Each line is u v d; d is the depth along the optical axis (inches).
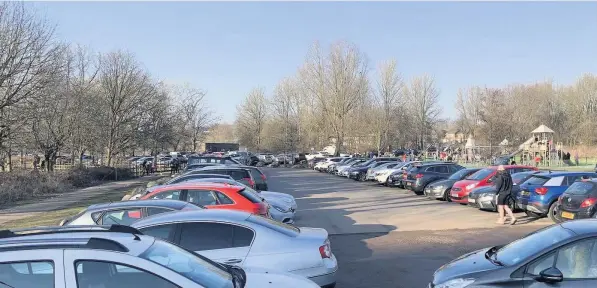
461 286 213.2
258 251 238.5
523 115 2677.2
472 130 3284.9
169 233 239.9
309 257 243.9
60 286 124.7
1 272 126.3
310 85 2637.8
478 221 583.2
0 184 936.9
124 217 306.8
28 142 1283.2
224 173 668.1
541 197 571.2
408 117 2952.8
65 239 139.9
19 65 1028.5
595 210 465.4
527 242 231.3
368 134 2568.9
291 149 3223.4
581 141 2652.6
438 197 804.6
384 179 1172.5
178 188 388.8
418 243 454.0
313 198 887.1
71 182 1219.2
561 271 201.3
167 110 2119.8
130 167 1811.0
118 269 131.0
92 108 1603.1
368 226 561.0
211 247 237.6
